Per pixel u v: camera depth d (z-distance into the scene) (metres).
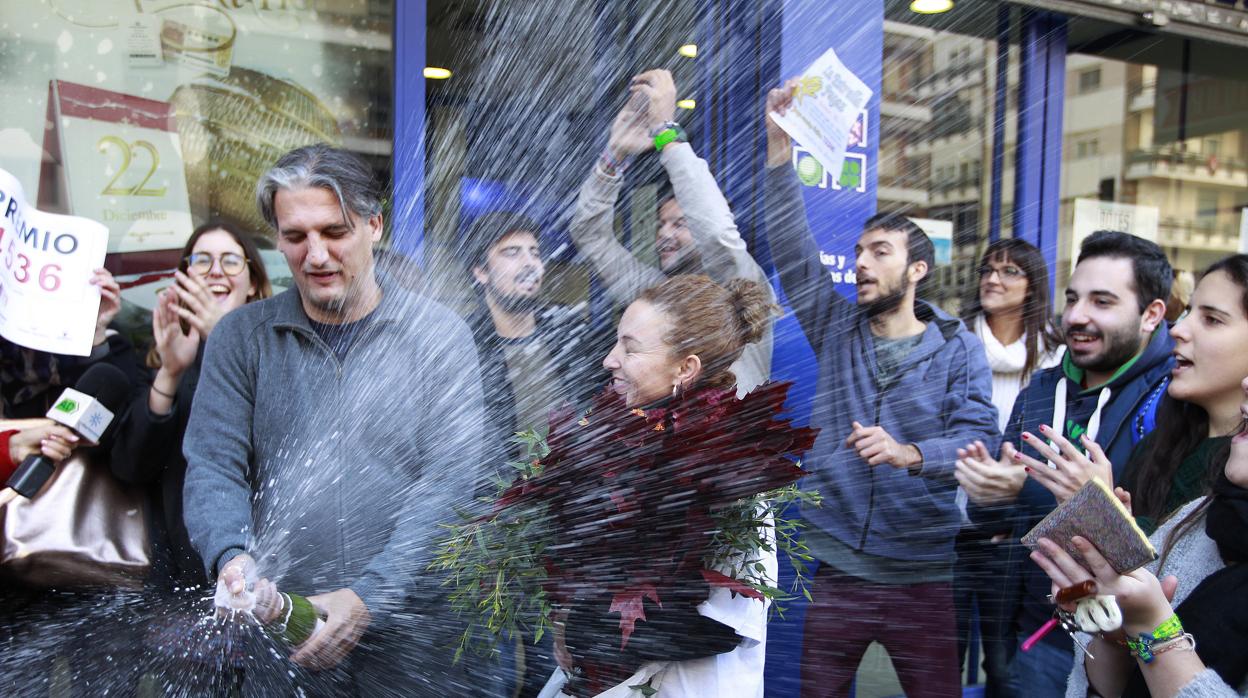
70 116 3.44
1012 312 3.33
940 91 4.46
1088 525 1.60
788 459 1.47
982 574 2.58
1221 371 2.05
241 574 1.60
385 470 1.78
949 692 2.49
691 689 1.50
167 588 2.31
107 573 2.35
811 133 3.08
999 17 4.61
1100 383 2.71
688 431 1.43
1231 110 5.43
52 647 1.98
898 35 4.32
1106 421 2.64
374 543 1.71
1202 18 4.91
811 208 3.88
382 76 3.81
